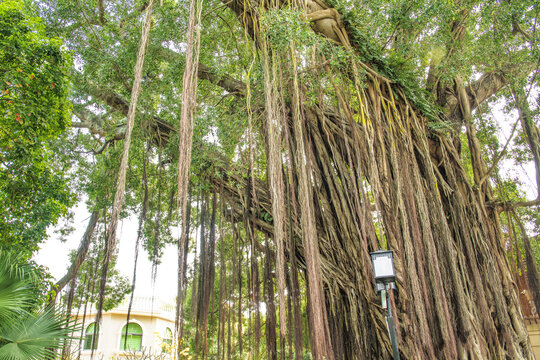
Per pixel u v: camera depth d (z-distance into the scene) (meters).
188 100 4.04
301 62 6.10
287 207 6.84
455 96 8.62
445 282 6.12
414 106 7.25
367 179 6.48
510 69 8.44
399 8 7.07
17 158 6.18
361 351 6.07
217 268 8.83
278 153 4.77
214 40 8.95
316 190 6.97
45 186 6.75
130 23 8.38
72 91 8.81
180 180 3.76
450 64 7.87
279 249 4.24
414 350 5.43
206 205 7.70
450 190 7.13
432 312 5.76
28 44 5.99
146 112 8.01
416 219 5.98
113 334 15.45
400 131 6.66
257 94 7.13
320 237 6.96
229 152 7.72
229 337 6.38
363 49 6.95
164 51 7.78
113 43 7.87
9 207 6.59
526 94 7.84
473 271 6.48
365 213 5.74
